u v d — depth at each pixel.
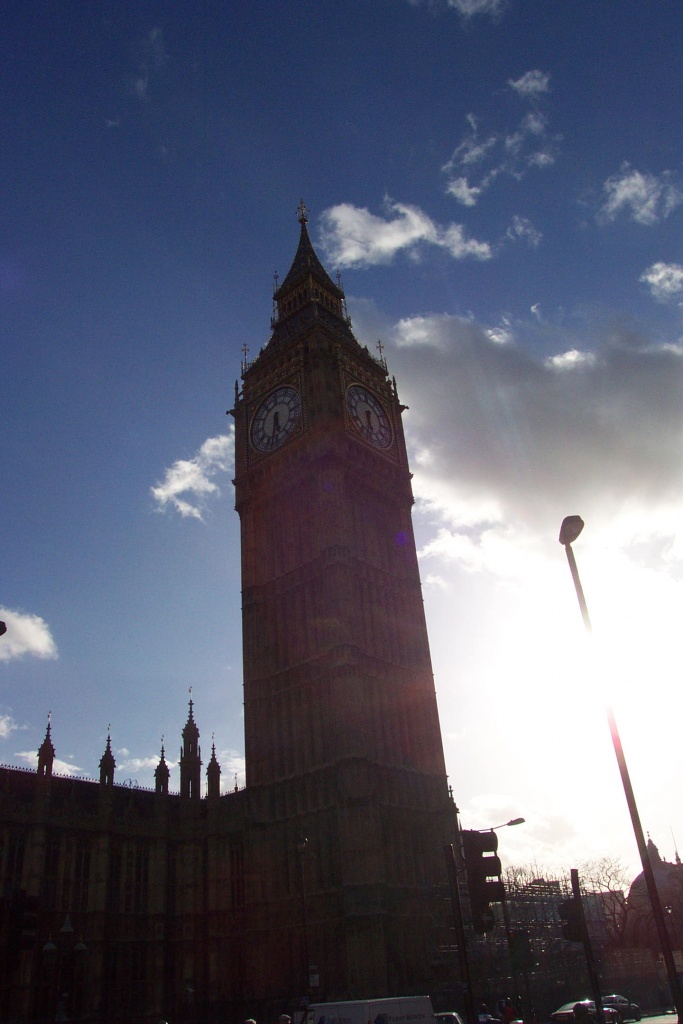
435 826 70.69
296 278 100.38
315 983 42.44
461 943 28.75
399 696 74.31
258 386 89.75
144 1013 65.06
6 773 70.38
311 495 79.56
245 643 78.44
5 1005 57.81
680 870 143.25
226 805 74.56
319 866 64.94
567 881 86.00
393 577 80.75
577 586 27.80
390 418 90.88
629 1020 62.34
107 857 67.94
